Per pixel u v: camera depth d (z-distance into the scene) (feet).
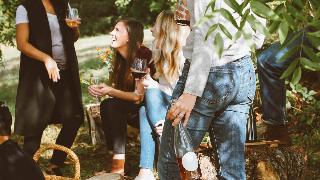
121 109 15.16
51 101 14.85
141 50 15.26
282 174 12.64
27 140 15.02
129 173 16.21
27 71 14.75
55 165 15.52
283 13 6.47
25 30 14.52
